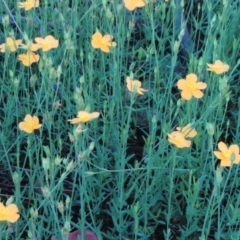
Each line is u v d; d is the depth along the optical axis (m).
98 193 0.63
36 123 0.55
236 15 0.82
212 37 0.72
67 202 0.47
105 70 0.78
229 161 0.48
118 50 0.68
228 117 0.75
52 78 0.58
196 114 0.68
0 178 0.67
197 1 0.94
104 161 0.64
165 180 0.62
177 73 0.79
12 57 0.76
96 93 0.74
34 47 0.60
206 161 0.60
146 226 0.59
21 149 0.70
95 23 0.77
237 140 0.68
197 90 0.54
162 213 0.61
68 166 0.47
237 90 0.76
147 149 0.64
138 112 0.75
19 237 0.54
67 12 0.80
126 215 0.62
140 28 0.87
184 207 0.62
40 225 0.54
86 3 0.83
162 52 0.80
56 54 0.76
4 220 0.46
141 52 0.78
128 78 0.55
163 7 0.78
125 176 0.65
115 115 0.72
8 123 0.69
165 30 0.81
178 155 0.63
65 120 0.73
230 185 0.63
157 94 0.71
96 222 0.62
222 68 0.58
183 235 0.58
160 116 0.70
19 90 0.78
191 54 0.72
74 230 0.61
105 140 0.67
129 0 0.63
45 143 0.71
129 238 0.59
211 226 0.61
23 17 0.83
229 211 0.60
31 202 0.62
